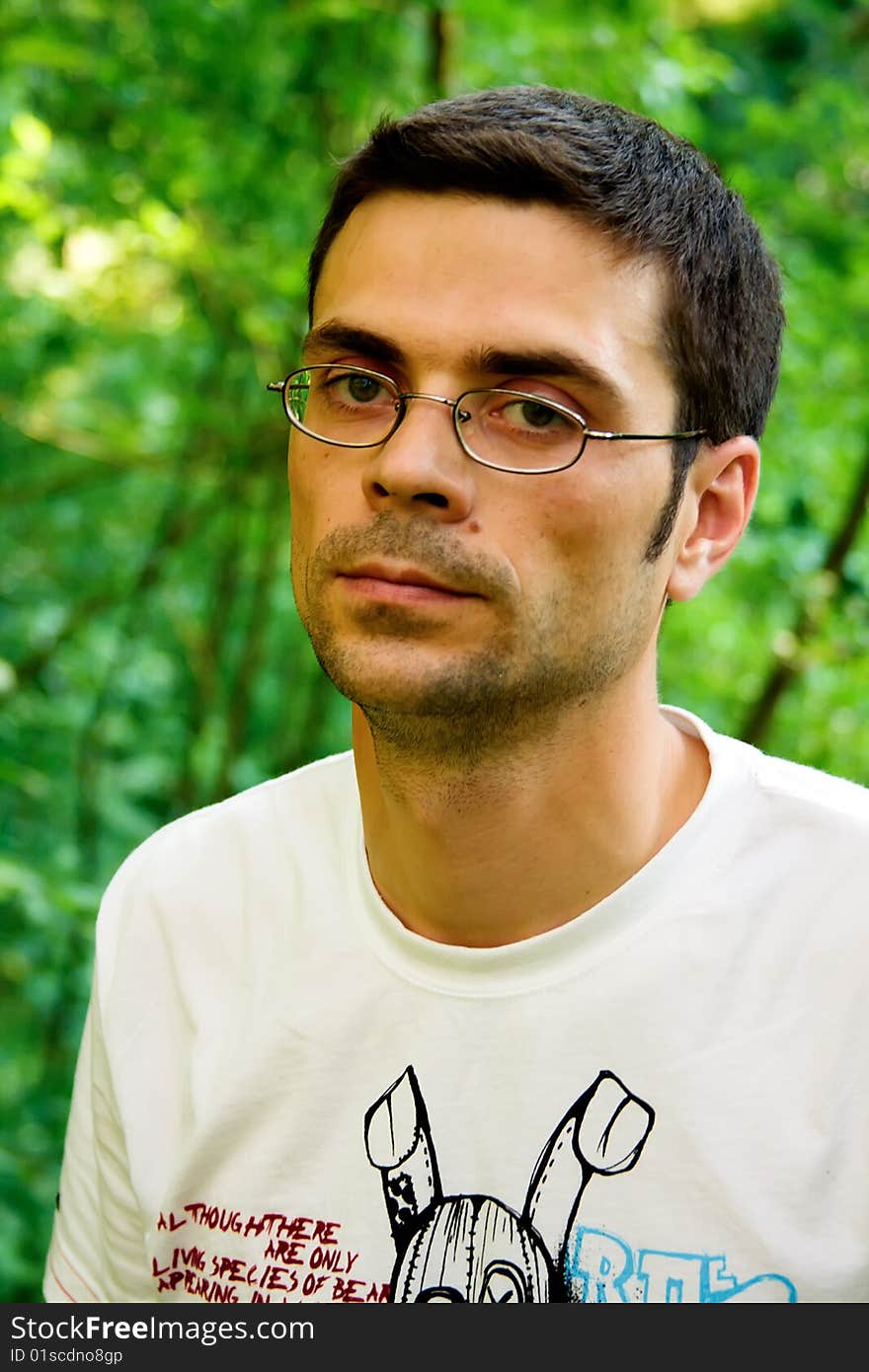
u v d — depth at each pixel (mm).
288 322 2824
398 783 1021
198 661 3439
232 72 2771
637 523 989
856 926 1046
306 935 1161
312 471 1021
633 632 1011
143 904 1275
